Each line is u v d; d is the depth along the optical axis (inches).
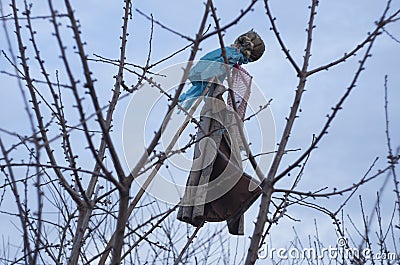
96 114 128.3
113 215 178.7
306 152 142.9
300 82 153.3
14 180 147.6
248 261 141.7
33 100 169.5
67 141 163.0
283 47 154.9
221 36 148.9
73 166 164.6
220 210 207.3
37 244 143.3
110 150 131.3
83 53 126.0
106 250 172.9
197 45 141.4
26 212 179.3
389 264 187.0
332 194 160.4
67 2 126.6
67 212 192.5
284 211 170.9
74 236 184.5
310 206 190.2
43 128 170.1
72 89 126.3
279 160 147.5
